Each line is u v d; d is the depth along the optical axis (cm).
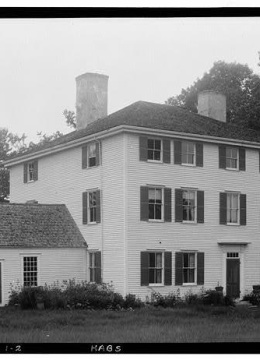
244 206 3881
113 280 3453
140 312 3027
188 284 3588
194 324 2577
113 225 3478
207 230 3700
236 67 5975
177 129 3594
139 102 3997
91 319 2723
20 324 2520
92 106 4203
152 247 3472
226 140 3794
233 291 3781
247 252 3875
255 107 5631
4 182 6781
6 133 7094
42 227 3647
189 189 3647
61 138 4200
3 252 3391
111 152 3528
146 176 3484
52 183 4041
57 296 3203
